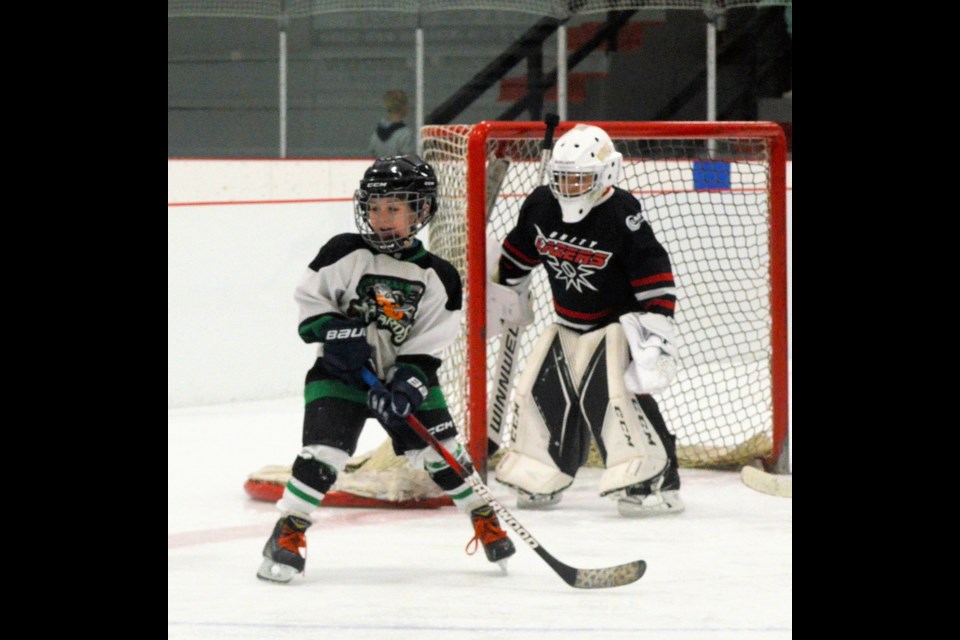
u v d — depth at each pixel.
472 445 11.66
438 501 11.20
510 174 15.91
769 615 7.75
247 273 17.12
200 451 14.01
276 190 19.66
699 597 8.21
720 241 18.73
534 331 16.77
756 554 9.49
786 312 12.54
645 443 10.94
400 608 7.96
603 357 11.18
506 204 14.45
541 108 27.66
